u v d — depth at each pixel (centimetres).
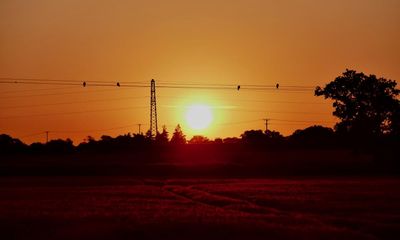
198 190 6875
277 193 6103
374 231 3434
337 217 4012
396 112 11688
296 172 11425
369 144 11881
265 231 3250
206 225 3403
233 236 3133
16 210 4250
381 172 11444
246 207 4744
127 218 3747
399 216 4050
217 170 11600
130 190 6762
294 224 3612
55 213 4047
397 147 11725
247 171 11575
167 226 3356
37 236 3103
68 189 6950
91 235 3114
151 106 11644
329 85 11881
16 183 8369
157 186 7806
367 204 4838
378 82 11731
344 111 11825
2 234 3175
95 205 4734
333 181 8656
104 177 10369
